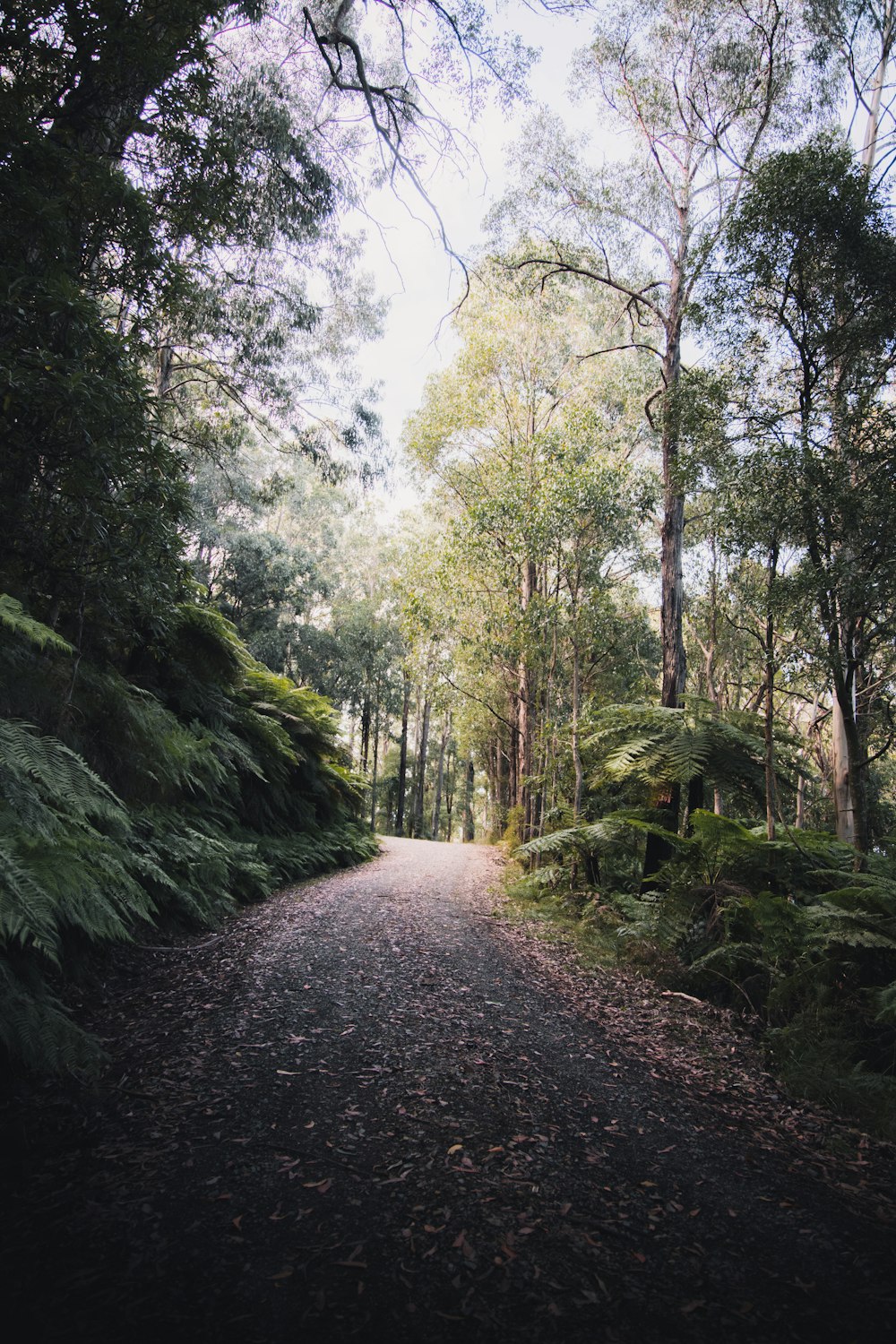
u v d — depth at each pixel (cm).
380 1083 340
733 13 1042
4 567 459
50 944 276
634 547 1398
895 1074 426
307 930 652
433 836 3803
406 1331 184
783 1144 319
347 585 3469
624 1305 200
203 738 737
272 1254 211
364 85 921
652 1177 276
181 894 560
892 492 614
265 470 2528
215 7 457
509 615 1265
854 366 696
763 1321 197
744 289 699
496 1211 242
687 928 630
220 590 2411
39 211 380
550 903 937
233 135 887
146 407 447
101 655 571
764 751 787
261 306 1147
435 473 1861
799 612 644
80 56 418
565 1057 399
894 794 1767
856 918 505
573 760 1129
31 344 391
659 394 1068
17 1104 287
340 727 1380
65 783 307
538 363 1664
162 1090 312
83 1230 214
